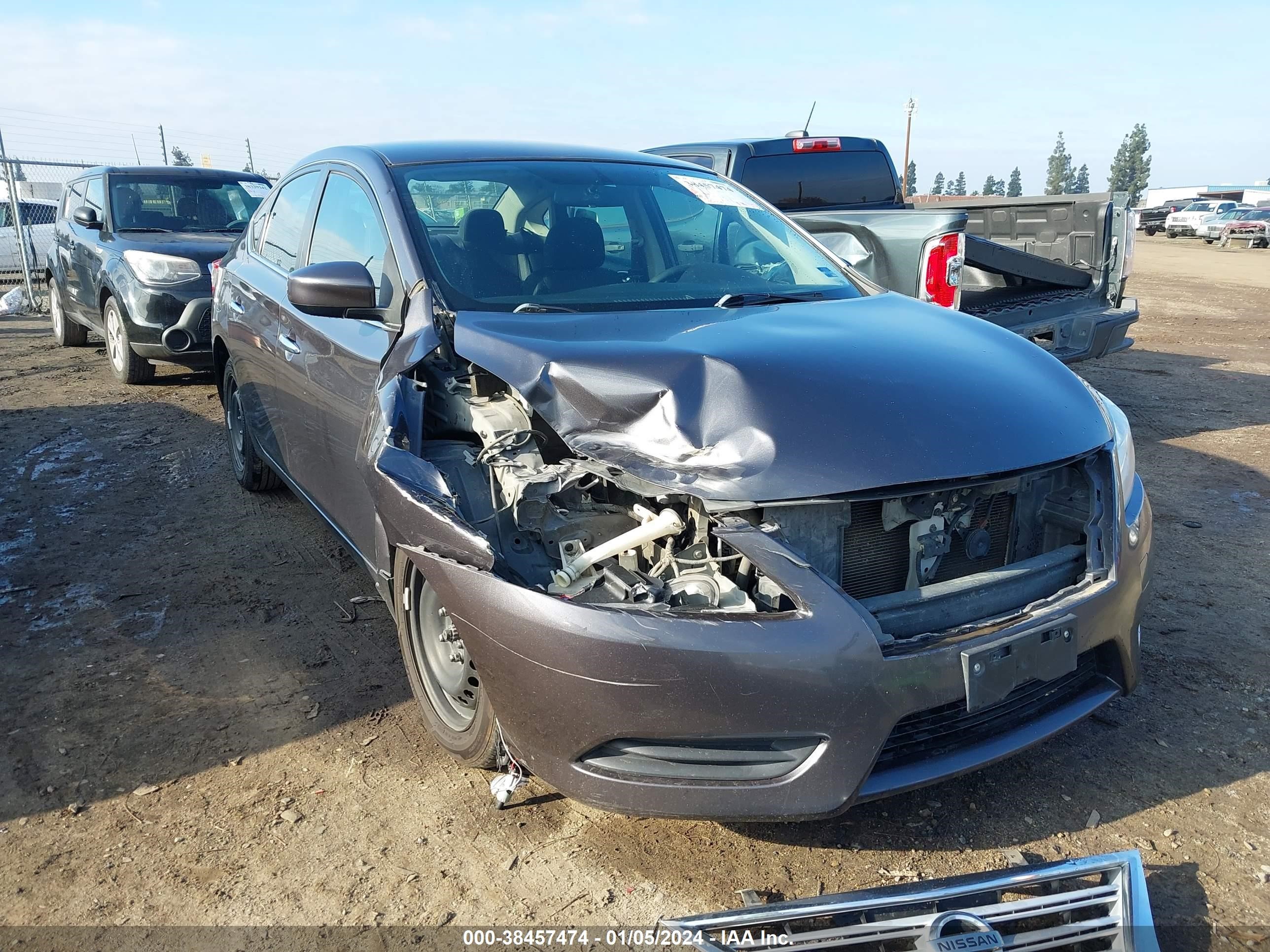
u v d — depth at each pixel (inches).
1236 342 442.6
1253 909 92.0
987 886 88.8
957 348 111.8
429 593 113.6
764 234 152.0
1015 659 90.4
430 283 120.7
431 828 103.8
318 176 163.3
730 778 86.2
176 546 183.2
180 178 359.9
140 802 108.0
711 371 97.7
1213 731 121.7
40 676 135.3
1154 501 210.7
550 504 97.6
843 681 83.8
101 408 297.4
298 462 159.8
